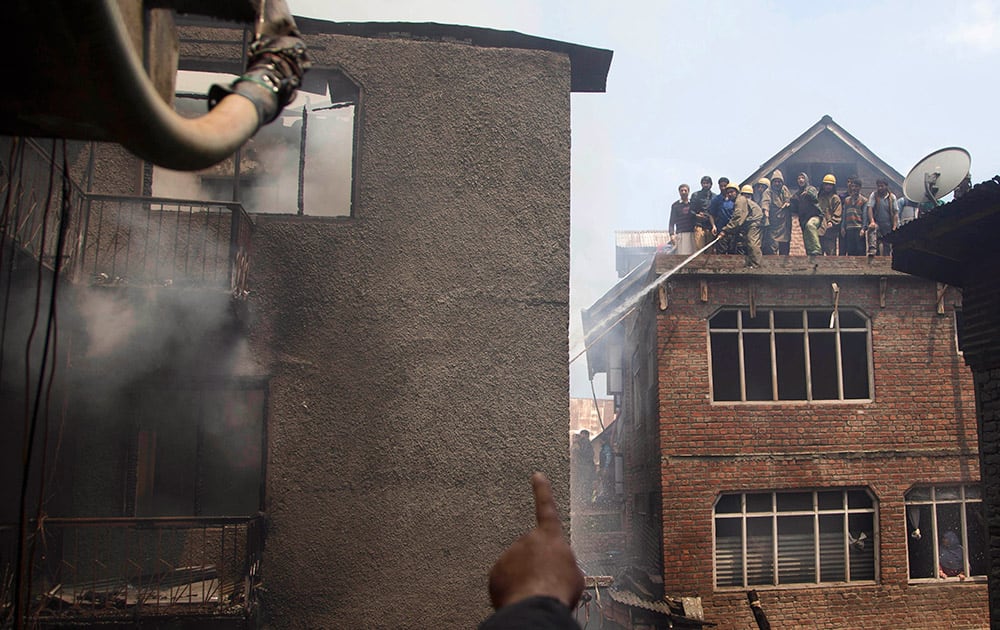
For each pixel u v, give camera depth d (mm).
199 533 9094
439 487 9211
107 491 8930
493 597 944
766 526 14297
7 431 8289
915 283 15070
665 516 14016
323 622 8820
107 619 7910
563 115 10211
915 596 14109
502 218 9852
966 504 14648
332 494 9070
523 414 9461
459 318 9578
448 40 10211
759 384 14719
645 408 16141
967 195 7746
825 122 19062
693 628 13117
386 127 9891
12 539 8133
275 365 9234
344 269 9516
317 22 9945
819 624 13898
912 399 14734
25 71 1944
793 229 17594
